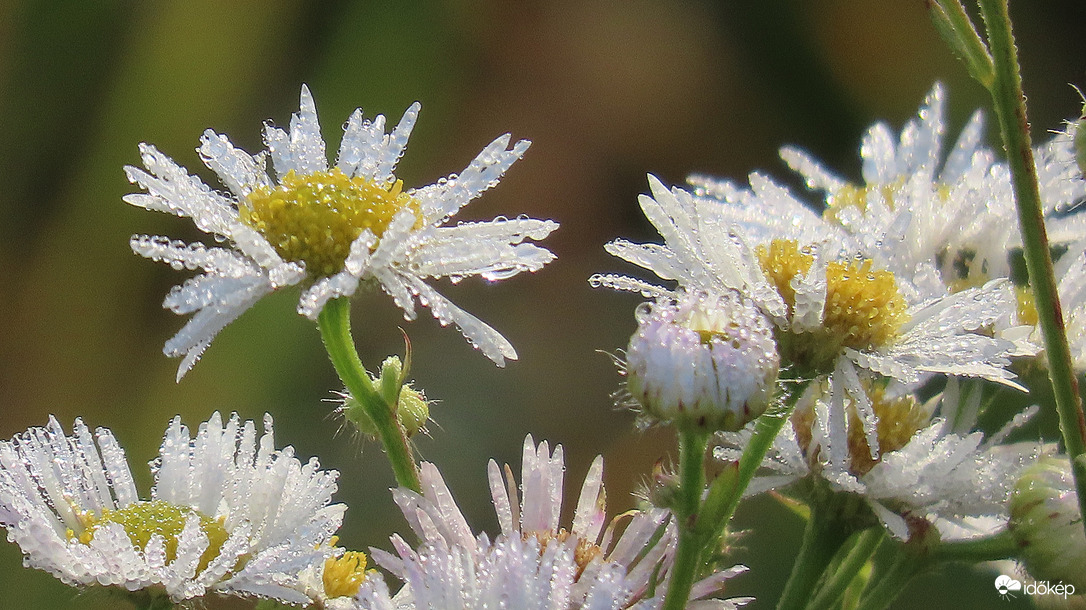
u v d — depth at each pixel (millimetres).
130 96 293
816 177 187
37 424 273
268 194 178
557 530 173
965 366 170
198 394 271
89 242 287
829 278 172
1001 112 165
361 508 259
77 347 278
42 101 291
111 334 281
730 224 172
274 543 173
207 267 172
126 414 275
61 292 281
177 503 175
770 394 166
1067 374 164
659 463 168
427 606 164
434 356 298
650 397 165
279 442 266
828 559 173
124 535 170
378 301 300
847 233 179
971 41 165
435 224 177
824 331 171
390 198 178
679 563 165
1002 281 173
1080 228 179
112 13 292
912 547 172
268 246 174
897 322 172
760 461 168
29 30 292
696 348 165
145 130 293
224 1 297
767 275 172
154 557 170
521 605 164
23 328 278
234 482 174
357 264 172
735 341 166
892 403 176
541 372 301
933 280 174
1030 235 165
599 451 289
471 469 283
